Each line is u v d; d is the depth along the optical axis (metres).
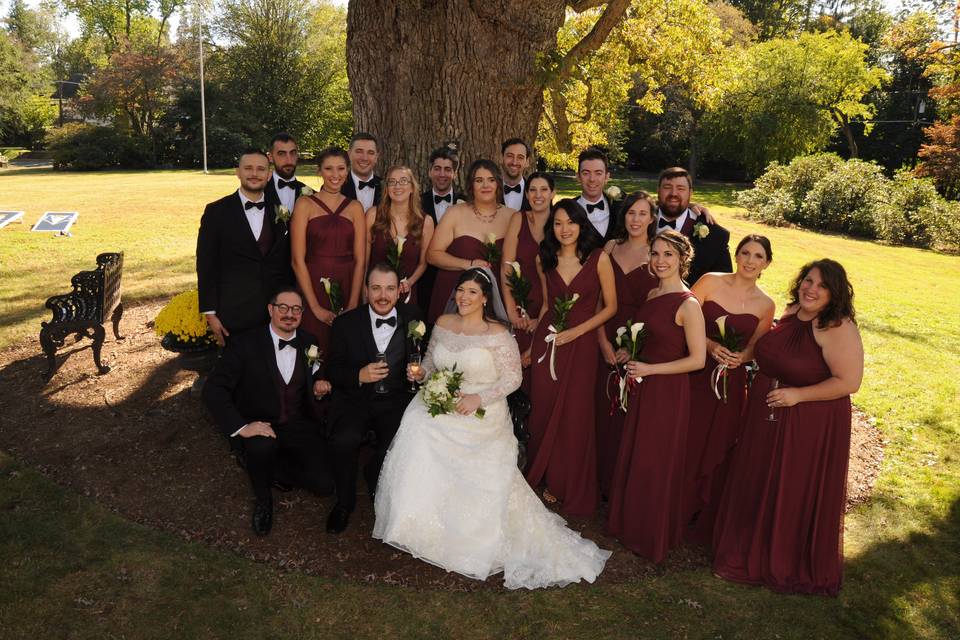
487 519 3.70
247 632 3.18
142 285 9.34
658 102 13.65
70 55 64.88
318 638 3.17
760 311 4.01
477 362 3.98
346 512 4.01
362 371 4.20
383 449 4.25
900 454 5.39
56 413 5.27
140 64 40.19
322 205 4.80
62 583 3.42
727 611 3.47
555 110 11.71
